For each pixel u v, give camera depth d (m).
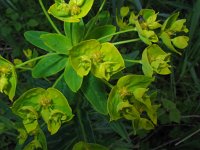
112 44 0.17
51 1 0.37
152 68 0.18
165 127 0.34
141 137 0.31
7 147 0.31
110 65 0.17
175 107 0.31
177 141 0.33
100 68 0.17
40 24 0.37
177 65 0.36
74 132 0.24
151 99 0.20
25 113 0.18
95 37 0.19
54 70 0.19
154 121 0.19
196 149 0.32
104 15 0.21
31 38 0.20
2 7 0.39
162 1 0.37
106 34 0.19
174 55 0.35
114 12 0.34
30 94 0.18
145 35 0.18
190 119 0.34
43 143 0.19
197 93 0.34
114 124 0.21
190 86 0.35
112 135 0.27
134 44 0.36
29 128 0.18
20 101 0.18
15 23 0.37
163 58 0.18
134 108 0.18
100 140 0.26
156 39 0.18
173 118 0.30
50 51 0.20
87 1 0.18
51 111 0.17
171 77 0.34
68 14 0.17
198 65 0.36
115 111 0.18
